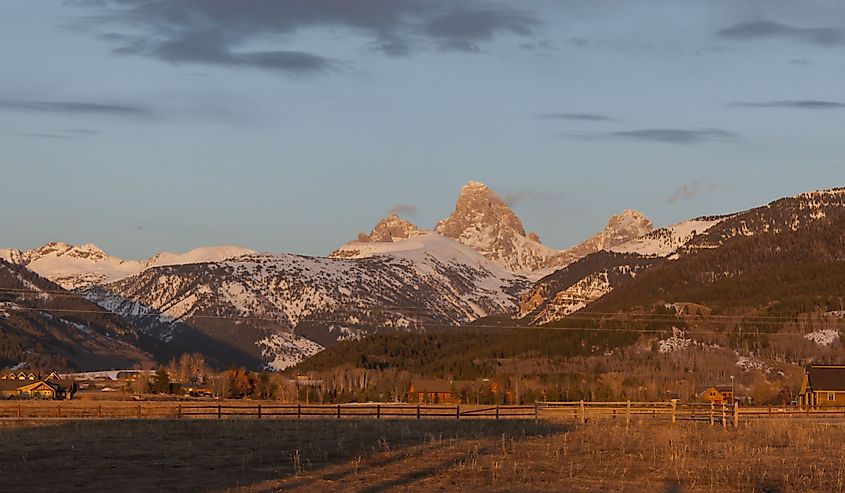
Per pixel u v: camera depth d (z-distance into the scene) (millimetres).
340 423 102000
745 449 79625
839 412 123750
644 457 72938
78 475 62969
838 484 62406
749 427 98938
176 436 86000
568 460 70938
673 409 105250
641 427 97688
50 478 61719
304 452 74562
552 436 87562
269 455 72875
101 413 114625
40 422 101438
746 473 65875
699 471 66688
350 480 61438
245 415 117875
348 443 81188
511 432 92375
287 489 58281
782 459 74312
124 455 72500
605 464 69000
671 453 74562
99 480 61125
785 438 90250
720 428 99062
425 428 96500
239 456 72125
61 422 101562
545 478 62844
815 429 98562
